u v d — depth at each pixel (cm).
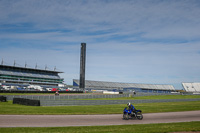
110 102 4034
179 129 1429
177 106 3788
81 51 12100
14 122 1638
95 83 14725
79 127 1466
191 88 15338
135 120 1975
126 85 16275
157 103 4638
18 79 12888
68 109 2825
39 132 1258
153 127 1505
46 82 14425
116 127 1492
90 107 3244
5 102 3819
